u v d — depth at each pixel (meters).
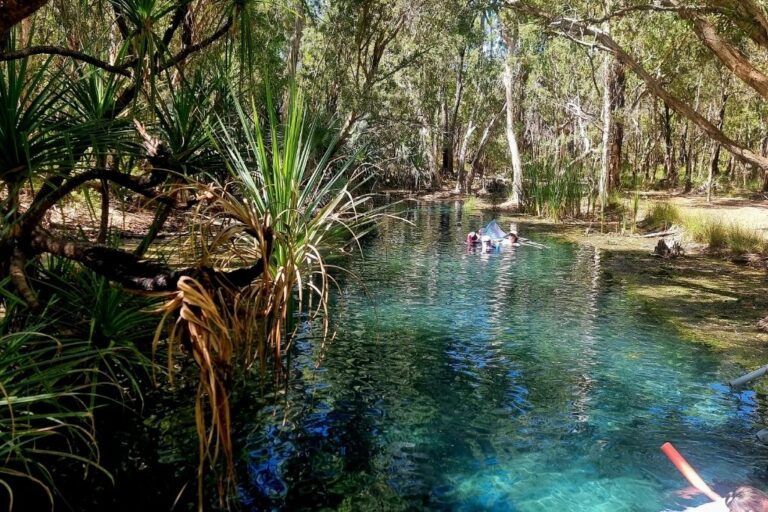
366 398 5.06
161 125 4.17
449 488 3.69
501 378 5.68
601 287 10.28
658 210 18.83
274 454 4.00
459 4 17.09
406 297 9.15
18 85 3.09
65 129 3.30
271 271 2.87
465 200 30.94
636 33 16.06
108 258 2.68
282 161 3.65
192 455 3.89
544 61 25.81
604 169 21.41
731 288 10.38
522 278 10.99
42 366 3.68
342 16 17.39
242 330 2.57
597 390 5.43
